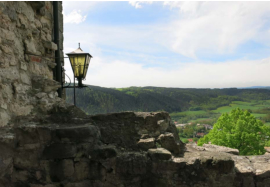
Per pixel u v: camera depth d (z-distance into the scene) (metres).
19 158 1.96
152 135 2.26
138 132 2.24
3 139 1.79
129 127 2.26
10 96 2.01
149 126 2.29
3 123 1.91
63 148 1.93
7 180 1.87
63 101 2.69
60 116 2.26
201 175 1.88
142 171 1.92
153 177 1.92
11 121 2.00
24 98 2.20
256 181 1.88
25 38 2.32
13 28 2.12
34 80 2.41
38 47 2.60
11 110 2.01
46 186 1.95
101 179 1.95
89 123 2.22
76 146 1.96
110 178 1.94
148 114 2.36
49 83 2.53
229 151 2.45
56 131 1.95
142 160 1.92
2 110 1.90
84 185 1.97
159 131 2.29
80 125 2.12
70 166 1.95
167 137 2.16
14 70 2.10
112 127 2.24
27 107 2.22
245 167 1.96
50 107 2.39
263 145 10.19
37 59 2.54
